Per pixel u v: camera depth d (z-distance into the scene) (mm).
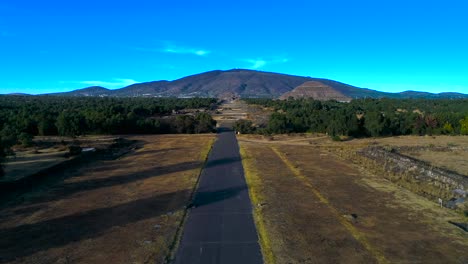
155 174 45219
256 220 28391
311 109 120062
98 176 44250
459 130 88938
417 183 40406
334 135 84438
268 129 93312
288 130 93812
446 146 68688
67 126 85250
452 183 39281
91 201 33688
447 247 23250
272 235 25234
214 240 24594
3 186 37188
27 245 23938
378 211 30391
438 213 29828
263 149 67062
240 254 22453
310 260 21531
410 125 90438
